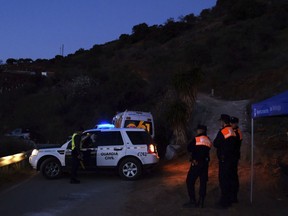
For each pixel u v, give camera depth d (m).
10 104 58.56
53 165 13.47
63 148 13.45
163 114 21.17
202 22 93.88
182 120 18.48
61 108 52.00
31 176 14.49
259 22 66.25
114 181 12.83
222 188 8.49
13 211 8.75
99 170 13.15
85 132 13.48
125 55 80.81
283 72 36.19
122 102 44.06
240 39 59.56
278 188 10.12
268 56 49.41
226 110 26.56
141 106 35.16
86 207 9.04
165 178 12.79
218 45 59.75
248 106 25.55
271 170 12.06
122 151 13.06
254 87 37.09
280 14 64.75
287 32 58.44
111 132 13.37
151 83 44.00
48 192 11.01
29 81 68.31
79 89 51.91
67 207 9.06
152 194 10.19
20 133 47.06
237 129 8.85
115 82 48.78
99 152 13.15
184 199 9.46
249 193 9.73
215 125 22.20
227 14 86.69
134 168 12.98
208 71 49.03
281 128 18.38
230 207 8.46
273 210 8.20
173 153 17.33
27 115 54.09
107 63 76.62
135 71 58.69
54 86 61.38
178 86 19.27
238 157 8.83
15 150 20.70
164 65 58.19
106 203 9.45
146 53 76.56
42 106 55.00
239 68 47.50
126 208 8.88
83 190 11.25
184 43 76.00
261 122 20.52
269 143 15.77
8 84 70.19
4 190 11.58
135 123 17.05
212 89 41.31
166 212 8.38
